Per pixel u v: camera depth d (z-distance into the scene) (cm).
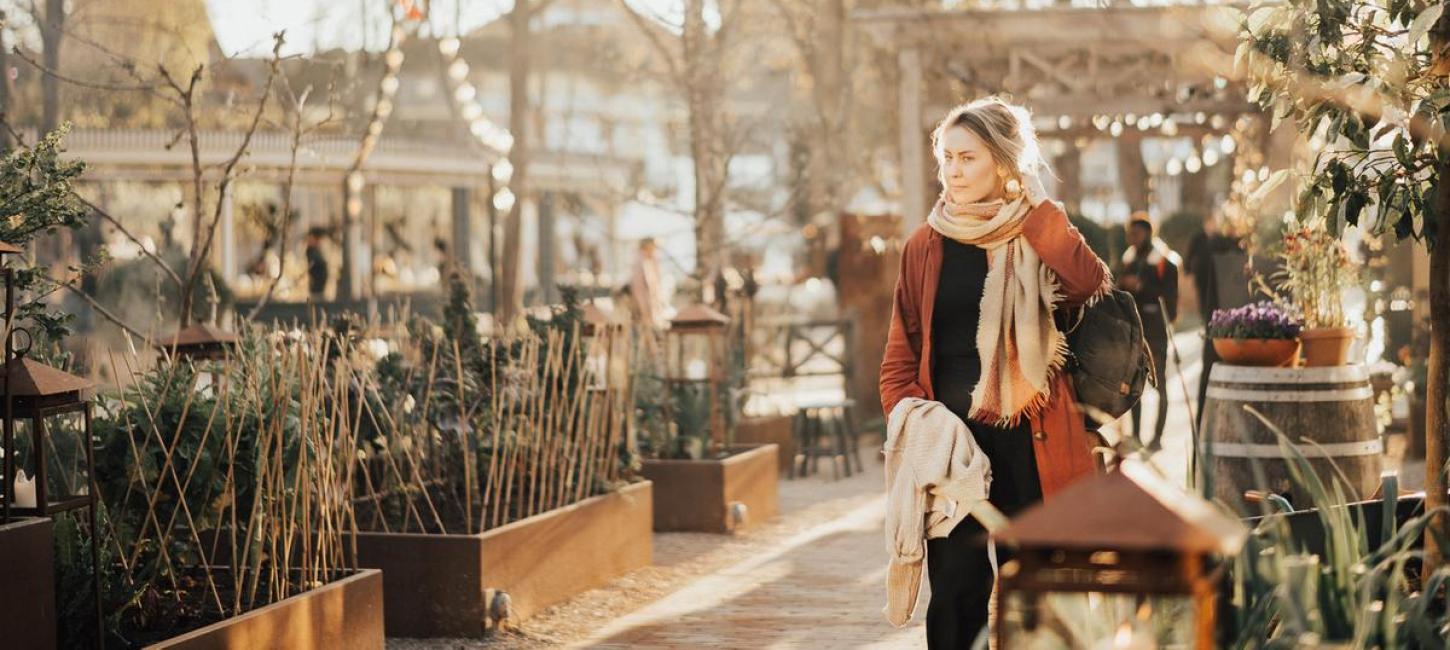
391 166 2659
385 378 728
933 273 412
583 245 3147
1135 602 320
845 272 1459
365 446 691
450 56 1187
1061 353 403
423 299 2667
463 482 754
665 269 2455
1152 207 2544
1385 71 446
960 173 408
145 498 541
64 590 484
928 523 404
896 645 582
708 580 749
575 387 772
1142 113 1500
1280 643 321
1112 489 224
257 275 2269
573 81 3350
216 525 556
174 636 494
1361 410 690
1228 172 2223
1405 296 1166
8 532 408
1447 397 419
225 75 1533
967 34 1340
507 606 627
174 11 1705
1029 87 1504
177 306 1603
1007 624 314
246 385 556
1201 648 232
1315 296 735
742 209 2098
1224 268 1249
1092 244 1669
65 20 1642
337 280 2434
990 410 401
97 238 2195
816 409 1194
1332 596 351
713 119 1772
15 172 518
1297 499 645
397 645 614
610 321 903
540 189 3153
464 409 727
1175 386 1471
